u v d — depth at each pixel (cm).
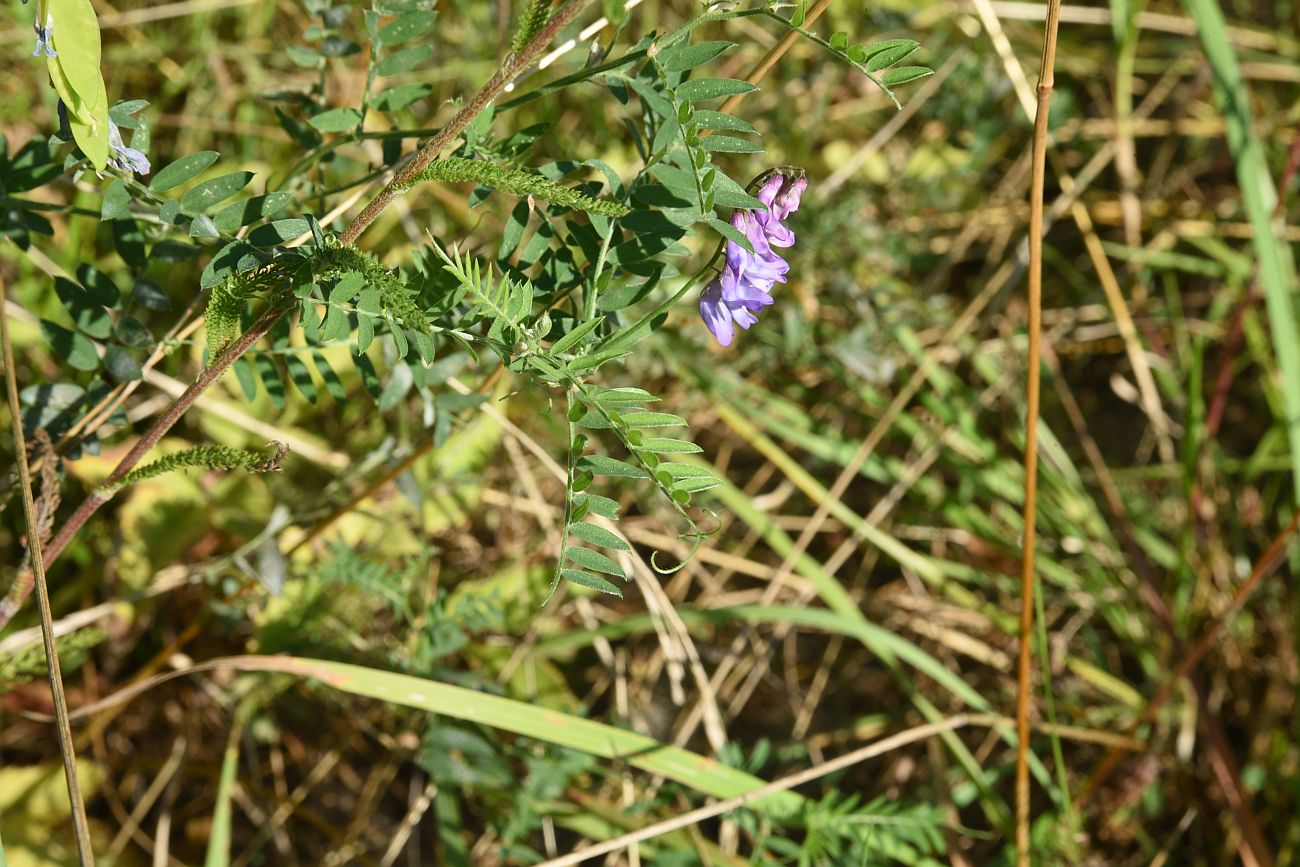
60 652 58
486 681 65
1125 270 88
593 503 44
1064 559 77
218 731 69
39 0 44
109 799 67
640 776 67
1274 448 81
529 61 44
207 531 68
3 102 70
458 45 76
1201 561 77
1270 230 70
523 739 65
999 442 82
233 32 77
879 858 64
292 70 76
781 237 47
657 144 48
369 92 52
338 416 70
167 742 69
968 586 79
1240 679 75
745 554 79
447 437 58
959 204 86
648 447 44
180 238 67
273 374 53
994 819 65
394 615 68
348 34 74
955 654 77
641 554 75
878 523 79
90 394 54
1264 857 67
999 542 75
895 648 67
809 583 75
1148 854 71
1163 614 73
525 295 45
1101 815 71
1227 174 90
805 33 45
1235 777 69
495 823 65
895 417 77
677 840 64
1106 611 74
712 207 47
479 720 59
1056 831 66
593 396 45
